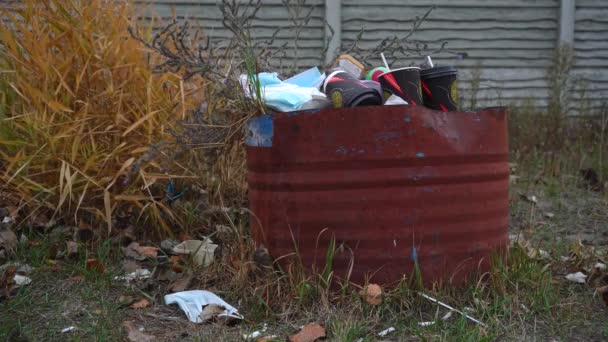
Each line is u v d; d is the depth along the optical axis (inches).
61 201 137.2
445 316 107.0
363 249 109.2
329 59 276.4
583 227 176.4
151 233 151.2
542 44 299.1
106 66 149.7
